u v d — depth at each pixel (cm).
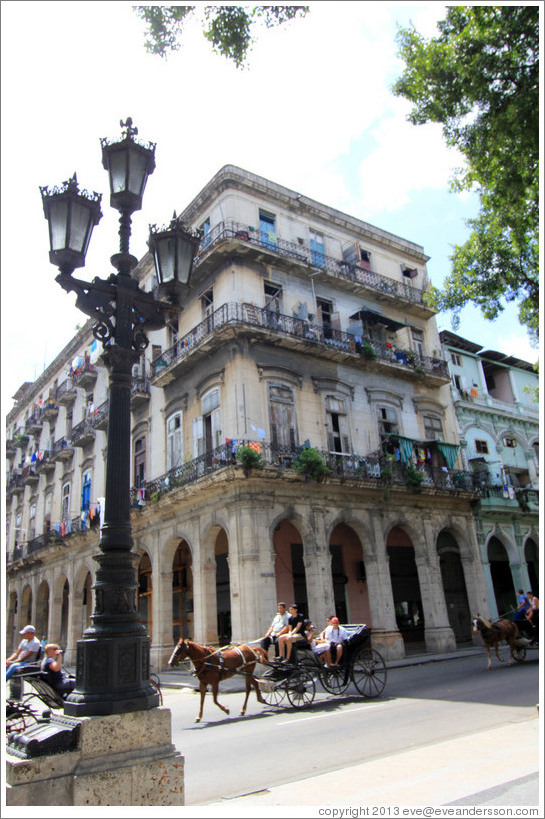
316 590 1922
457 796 515
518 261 1345
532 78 959
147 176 642
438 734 820
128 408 582
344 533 2369
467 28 1002
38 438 3941
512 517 2819
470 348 3134
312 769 689
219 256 2152
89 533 2734
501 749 687
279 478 1883
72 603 2878
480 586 2527
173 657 1093
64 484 3322
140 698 486
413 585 2583
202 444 2114
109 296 608
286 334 2073
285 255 2220
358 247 2541
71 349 3538
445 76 1038
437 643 2238
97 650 491
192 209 2384
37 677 623
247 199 2277
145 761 464
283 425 2059
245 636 1727
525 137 980
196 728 1038
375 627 2080
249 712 1180
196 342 2102
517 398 3241
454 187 1238
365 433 2330
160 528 2256
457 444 2647
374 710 1073
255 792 609
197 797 611
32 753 430
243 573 1784
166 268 666
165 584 2192
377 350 2455
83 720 452
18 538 3931
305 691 1173
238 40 669
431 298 1530
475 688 1238
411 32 1093
